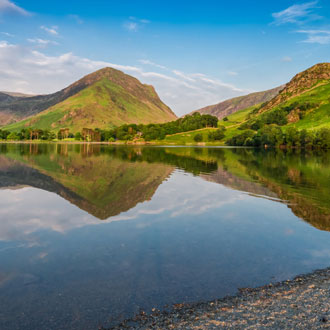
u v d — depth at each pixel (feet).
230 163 206.69
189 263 42.04
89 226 61.00
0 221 64.54
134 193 97.81
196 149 457.68
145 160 233.76
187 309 30.19
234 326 26.91
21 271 39.58
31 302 31.81
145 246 49.19
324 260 43.39
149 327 27.17
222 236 54.34
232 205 80.18
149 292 33.78
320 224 62.34
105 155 295.89
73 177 134.92
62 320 28.45
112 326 27.50
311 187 108.27
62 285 35.65
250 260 43.24
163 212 72.54
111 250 47.34
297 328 26.48
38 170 159.84
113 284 35.76
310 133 497.46
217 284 35.68
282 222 63.62
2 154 283.38
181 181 122.93
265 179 127.54
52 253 46.06
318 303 30.94
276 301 31.48
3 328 27.17
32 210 74.79
